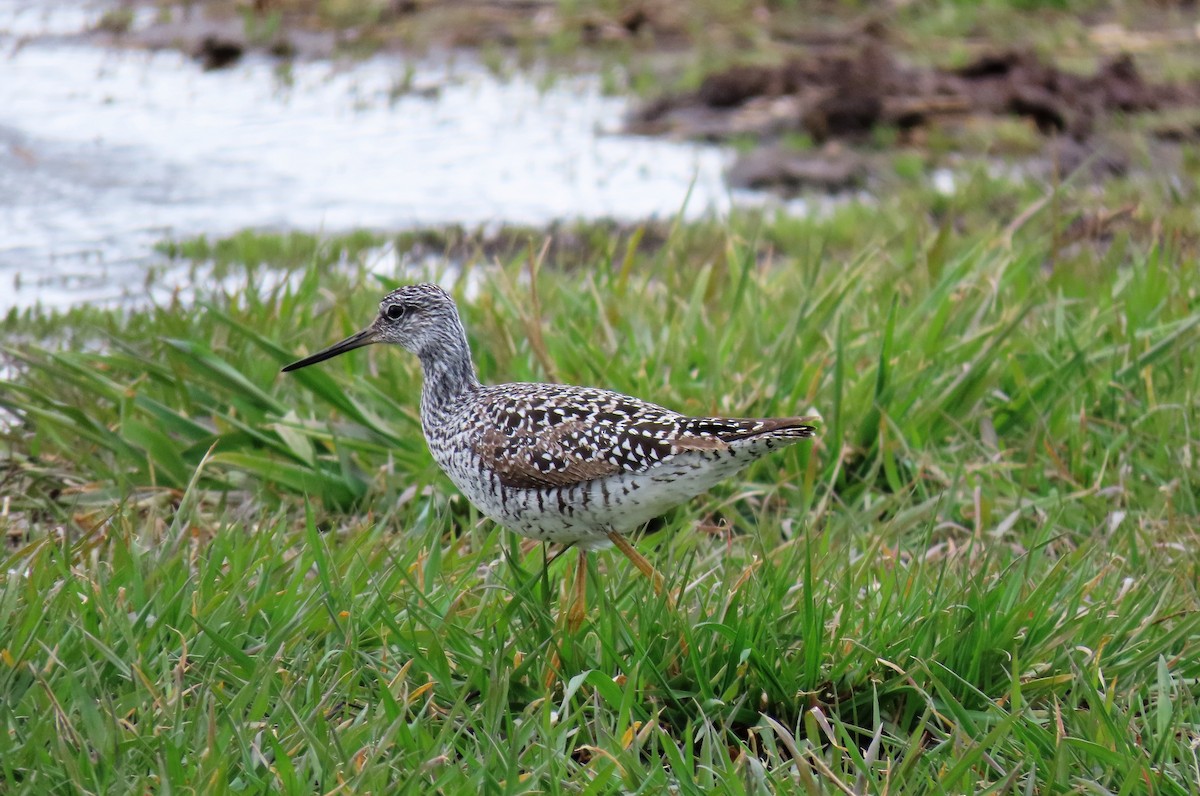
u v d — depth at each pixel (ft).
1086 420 37.60
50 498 34.99
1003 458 36.73
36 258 55.77
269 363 39.99
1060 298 41.52
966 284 43.32
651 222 58.29
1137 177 63.36
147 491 35.27
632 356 39.50
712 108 75.10
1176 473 35.29
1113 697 25.18
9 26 92.73
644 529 32.81
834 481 34.35
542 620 26.73
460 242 57.16
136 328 44.32
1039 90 73.26
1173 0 93.91
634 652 26.35
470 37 89.45
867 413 36.47
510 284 43.11
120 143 70.79
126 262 55.42
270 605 27.04
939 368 38.83
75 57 86.58
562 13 92.48
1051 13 90.63
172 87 81.00
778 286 46.21
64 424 35.81
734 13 91.56
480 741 23.91
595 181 65.57
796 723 25.75
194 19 93.66
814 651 25.88
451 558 29.76
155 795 22.31
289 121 75.20
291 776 22.17
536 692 25.93
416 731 23.86
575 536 28.71
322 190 64.39
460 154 69.77
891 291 45.01
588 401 28.45
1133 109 72.28
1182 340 40.32
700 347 40.45
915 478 34.91
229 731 23.15
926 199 59.82
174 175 66.44
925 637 26.37
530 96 79.15
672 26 89.76
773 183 64.85
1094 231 52.95
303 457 35.60
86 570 28.30
